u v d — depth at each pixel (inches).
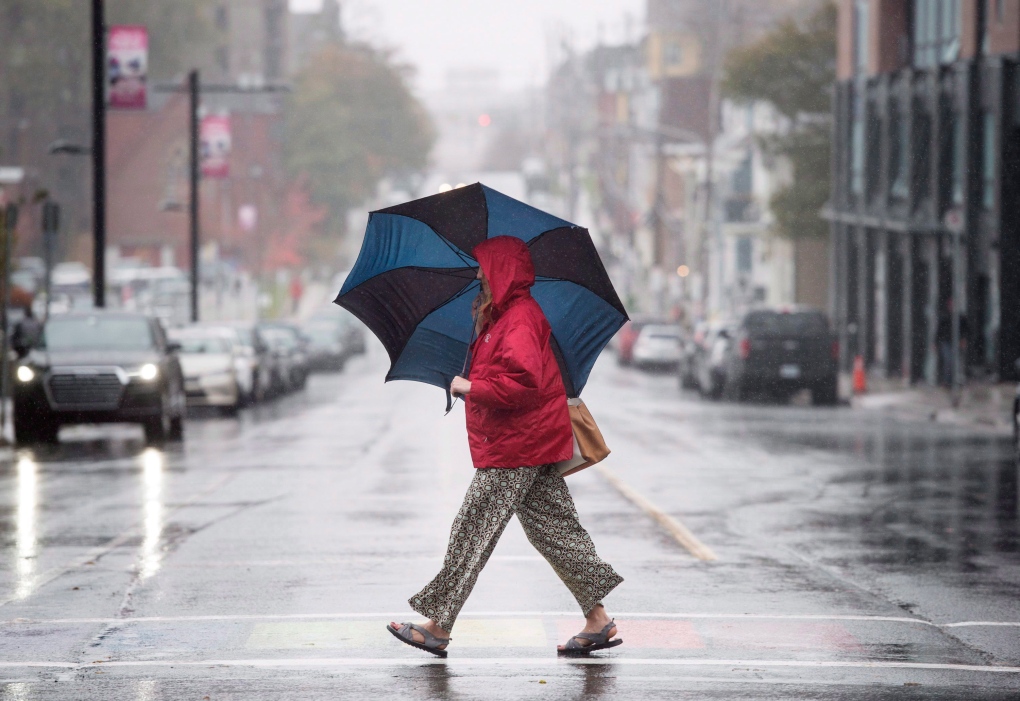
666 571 953.5
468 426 651.5
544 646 704.4
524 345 629.0
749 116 6653.5
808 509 1311.5
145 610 806.5
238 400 2753.4
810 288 5487.2
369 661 670.5
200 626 756.6
